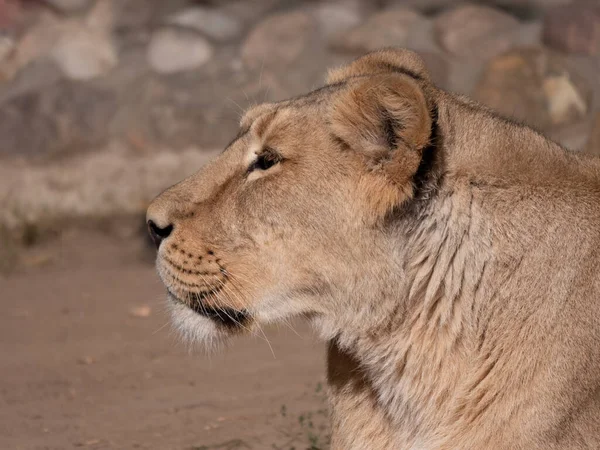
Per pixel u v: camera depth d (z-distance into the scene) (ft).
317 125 27.25
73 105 77.92
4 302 55.26
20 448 35.37
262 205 27.66
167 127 75.97
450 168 26.53
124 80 80.43
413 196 26.35
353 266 27.02
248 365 44.01
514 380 25.81
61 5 91.86
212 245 28.25
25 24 90.02
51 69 83.20
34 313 52.80
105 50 84.64
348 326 27.53
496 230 26.32
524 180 26.61
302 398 39.47
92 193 73.92
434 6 89.30
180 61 82.79
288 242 27.45
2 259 64.64
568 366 25.48
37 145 76.69
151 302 54.13
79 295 56.18
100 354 46.06
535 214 26.37
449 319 26.63
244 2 90.27
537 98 72.84
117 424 37.58
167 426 37.22
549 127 71.67
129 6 89.61
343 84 27.94
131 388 41.63
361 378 28.73
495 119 27.48
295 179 27.30
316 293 27.63
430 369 26.96
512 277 26.18
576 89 73.10
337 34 81.92
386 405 28.14
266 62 80.12
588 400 25.48
